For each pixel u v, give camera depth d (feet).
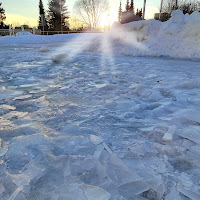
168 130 5.65
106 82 12.23
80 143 5.07
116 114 7.08
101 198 3.30
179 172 4.05
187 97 8.70
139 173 3.97
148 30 33.60
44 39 73.97
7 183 3.69
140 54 29.94
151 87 10.82
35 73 15.07
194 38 27.86
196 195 3.44
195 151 4.70
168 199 3.38
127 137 5.43
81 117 6.84
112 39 37.22
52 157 4.48
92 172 3.99
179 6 88.74
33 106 7.90
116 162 4.25
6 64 19.51
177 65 20.07
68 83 11.92
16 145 4.90
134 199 3.34
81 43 56.49
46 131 5.75
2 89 10.41
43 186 3.62
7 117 6.75
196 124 6.14
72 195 3.36
